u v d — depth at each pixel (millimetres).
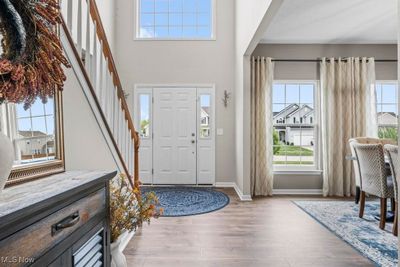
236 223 3033
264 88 4469
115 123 2402
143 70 5227
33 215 762
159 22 5367
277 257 2219
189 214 3336
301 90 4777
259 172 4469
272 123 4520
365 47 4660
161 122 5230
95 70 1993
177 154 5230
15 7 992
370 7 3383
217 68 5227
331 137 4449
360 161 3160
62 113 1468
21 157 1148
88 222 1101
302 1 3234
